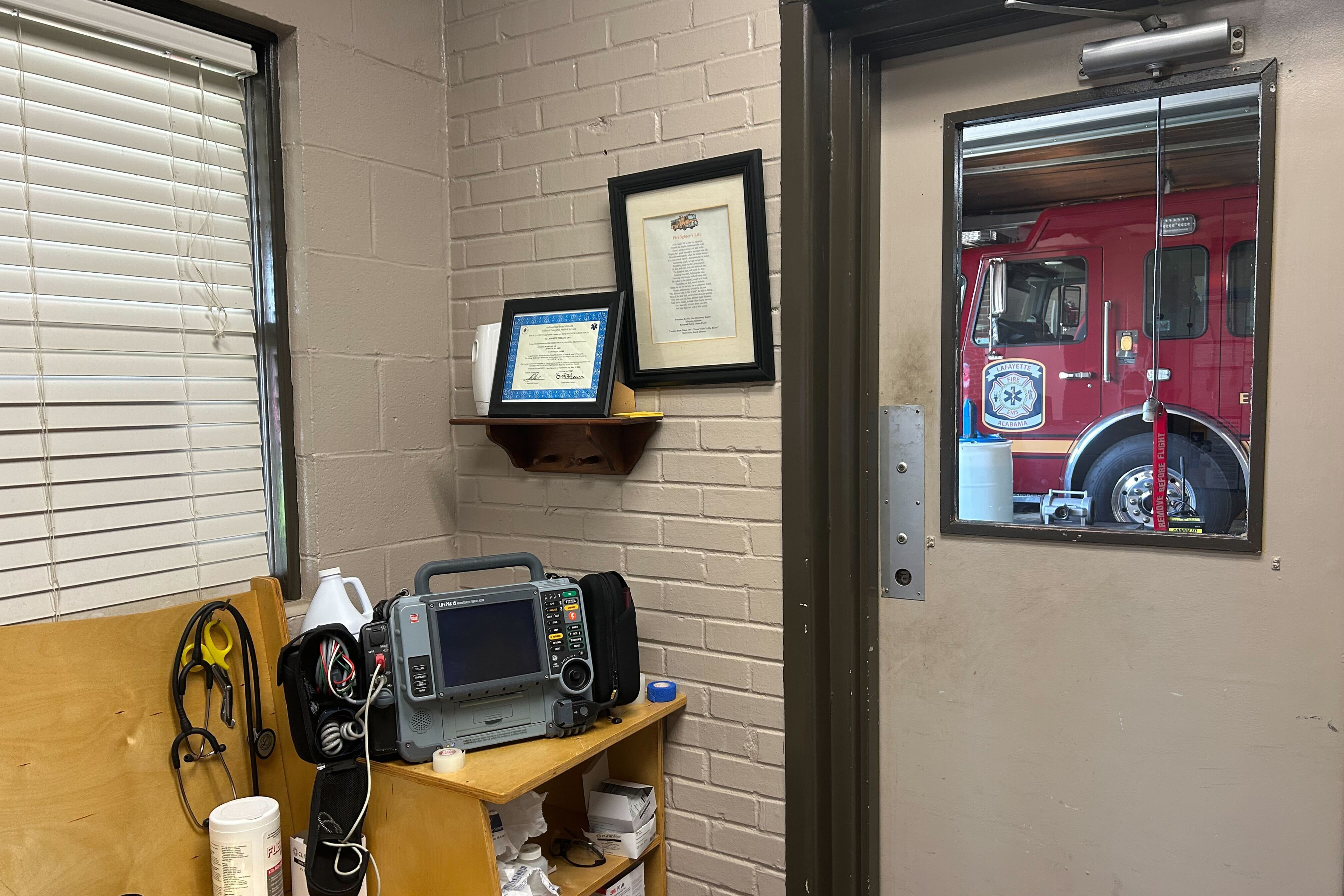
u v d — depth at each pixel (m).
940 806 1.82
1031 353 1.68
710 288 1.79
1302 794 1.50
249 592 1.75
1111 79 1.58
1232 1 1.48
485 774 1.48
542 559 2.07
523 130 2.03
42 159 1.50
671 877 1.92
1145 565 1.60
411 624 1.54
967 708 1.78
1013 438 1.71
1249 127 1.48
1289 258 1.46
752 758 1.81
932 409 1.78
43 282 1.50
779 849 1.79
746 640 1.80
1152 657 1.60
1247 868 1.55
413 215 2.06
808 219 1.69
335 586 1.70
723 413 1.81
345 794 1.51
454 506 2.17
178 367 1.69
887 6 1.68
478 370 1.95
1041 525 1.69
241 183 1.80
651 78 1.85
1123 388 1.61
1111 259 1.61
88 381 1.57
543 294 2.03
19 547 1.48
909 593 1.83
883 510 1.84
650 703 1.81
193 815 1.56
